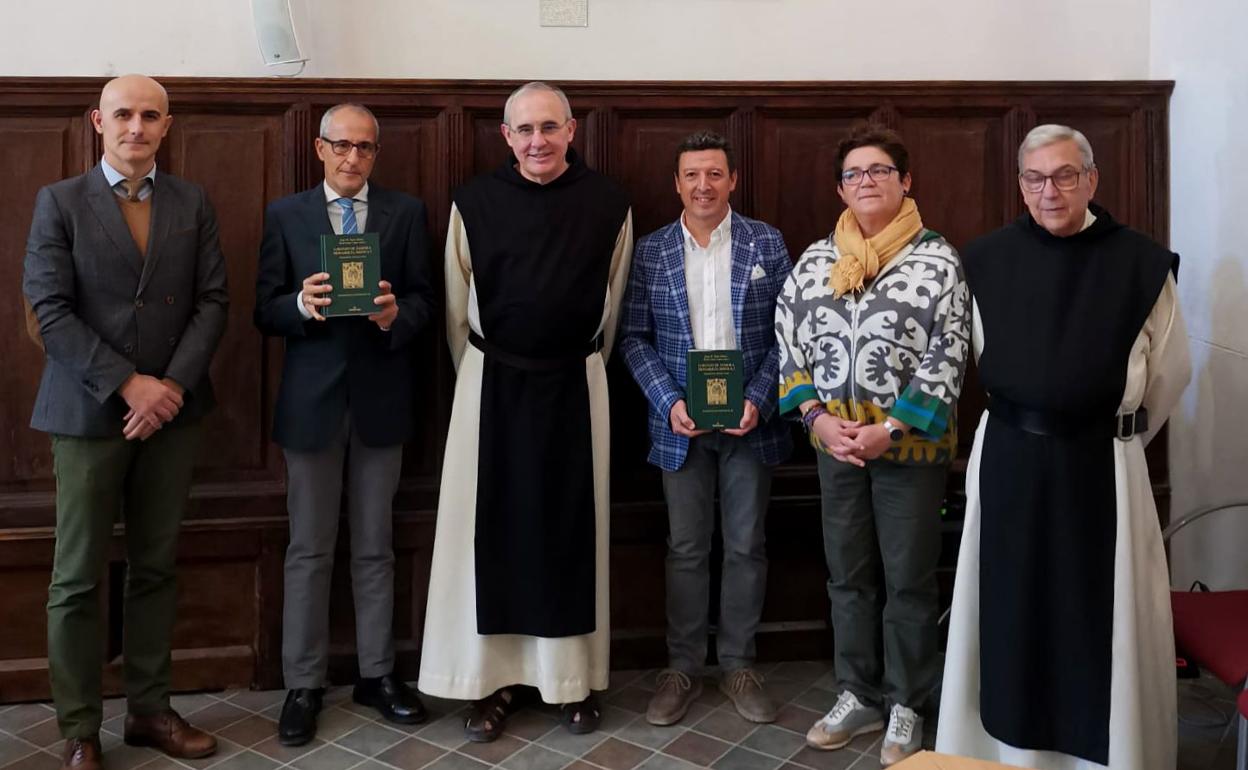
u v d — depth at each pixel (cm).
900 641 241
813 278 241
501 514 249
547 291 244
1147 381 206
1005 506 205
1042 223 204
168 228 230
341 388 252
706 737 252
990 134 301
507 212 248
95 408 221
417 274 259
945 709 218
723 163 249
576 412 250
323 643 259
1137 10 314
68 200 223
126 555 255
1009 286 209
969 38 314
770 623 301
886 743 240
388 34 295
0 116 271
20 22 279
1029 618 202
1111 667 197
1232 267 278
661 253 260
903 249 234
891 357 228
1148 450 308
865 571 248
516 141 245
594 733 254
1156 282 199
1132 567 198
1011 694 204
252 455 282
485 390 249
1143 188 304
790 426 270
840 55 310
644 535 294
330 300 236
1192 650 207
